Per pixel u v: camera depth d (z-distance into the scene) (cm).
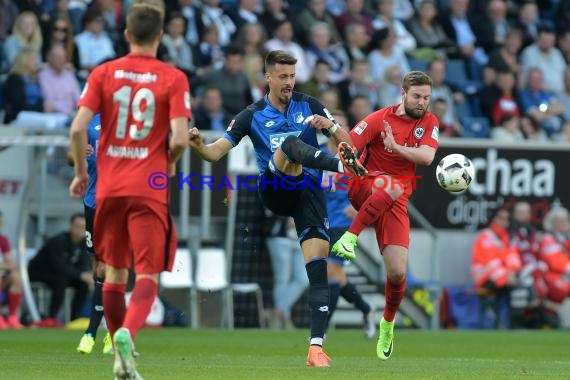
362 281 5100
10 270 4497
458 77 6159
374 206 2512
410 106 2608
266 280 4884
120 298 1977
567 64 6638
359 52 5850
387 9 6116
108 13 5397
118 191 1855
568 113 6269
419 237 5128
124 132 1872
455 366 2544
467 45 6222
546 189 5247
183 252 4756
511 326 5228
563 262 5197
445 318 5131
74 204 4872
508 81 5875
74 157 1886
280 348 3334
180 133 1850
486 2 6556
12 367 2288
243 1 5803
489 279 5078
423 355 3134
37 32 5134
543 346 3712
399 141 2658
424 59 6003
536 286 5203
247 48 5456
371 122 2662
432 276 5081
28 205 4591
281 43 5594
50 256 4559
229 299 4800
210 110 5066
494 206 5203
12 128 4738
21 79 4988
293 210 2522
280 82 2519
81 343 2831
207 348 3291
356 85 5559
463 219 5181
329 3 6197
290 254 4831
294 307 4912
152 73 1881
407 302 5044
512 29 6488
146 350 3136
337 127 2505
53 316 4581
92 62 5259
